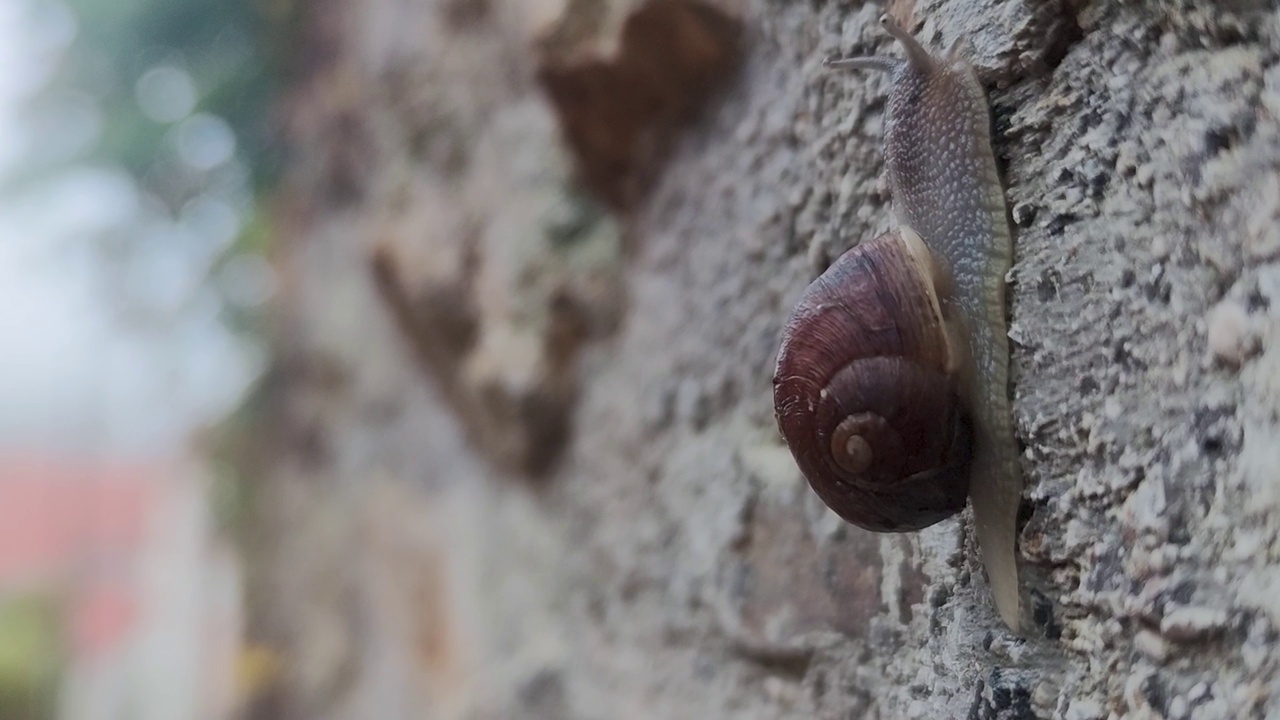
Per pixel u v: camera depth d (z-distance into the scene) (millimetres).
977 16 152
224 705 589
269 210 598
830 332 145
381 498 427
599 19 223
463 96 322
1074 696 140
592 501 260
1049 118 146
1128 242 138
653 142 233
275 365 591
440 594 357
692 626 215
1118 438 137
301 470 544
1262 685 123
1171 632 130
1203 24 132
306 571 520
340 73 459
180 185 589
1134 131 138
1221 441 128
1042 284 144
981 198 148
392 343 410
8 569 1165
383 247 357
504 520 312
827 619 184
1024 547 145
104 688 1065
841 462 143
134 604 1047
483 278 299
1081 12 144
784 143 194
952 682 156
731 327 209
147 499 1060
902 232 149
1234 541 126
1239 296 127
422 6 356
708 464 214
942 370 144
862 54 174
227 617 623
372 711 424
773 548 197
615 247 257
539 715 272
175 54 549
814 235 186
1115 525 137
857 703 177
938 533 159
